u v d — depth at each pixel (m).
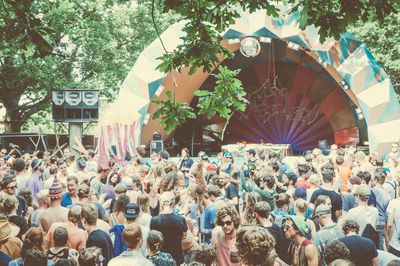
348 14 6.18
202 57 6.84
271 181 9.62
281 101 27.78
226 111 6.90
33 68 29.19
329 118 27.59
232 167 13.54
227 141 28.92
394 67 27.89
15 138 29.03
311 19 6.26
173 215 7.61
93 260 5.56
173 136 27.34
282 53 24.75
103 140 18.53
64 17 27.56
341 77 23.05
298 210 7.71
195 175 10.03
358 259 6.51
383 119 22.80
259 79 27.11
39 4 23.59
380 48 28.53
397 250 8.87
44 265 5.35
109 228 7.77
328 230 7.07
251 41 22.80
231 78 6.94
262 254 4.39
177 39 22.23
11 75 30.06
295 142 28.30
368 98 22.84
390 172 13.51
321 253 6.64
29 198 9.55
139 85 22.30
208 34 6.86
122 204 7.93
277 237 7.07
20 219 7.55
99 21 32.97
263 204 7.20
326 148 26.84
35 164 11.88
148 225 8.02
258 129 28.47
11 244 6.62
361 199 8.47
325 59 22.92
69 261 5.76
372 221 8.45
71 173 12.10
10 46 25.92
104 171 12.16
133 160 12.77
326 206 7.20
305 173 11.45
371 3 6.23
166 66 6.91
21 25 6.50
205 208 8.90
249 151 14.91
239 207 11.71
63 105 22.27
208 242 8.73
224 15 6.73
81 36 31.34
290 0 6.59
